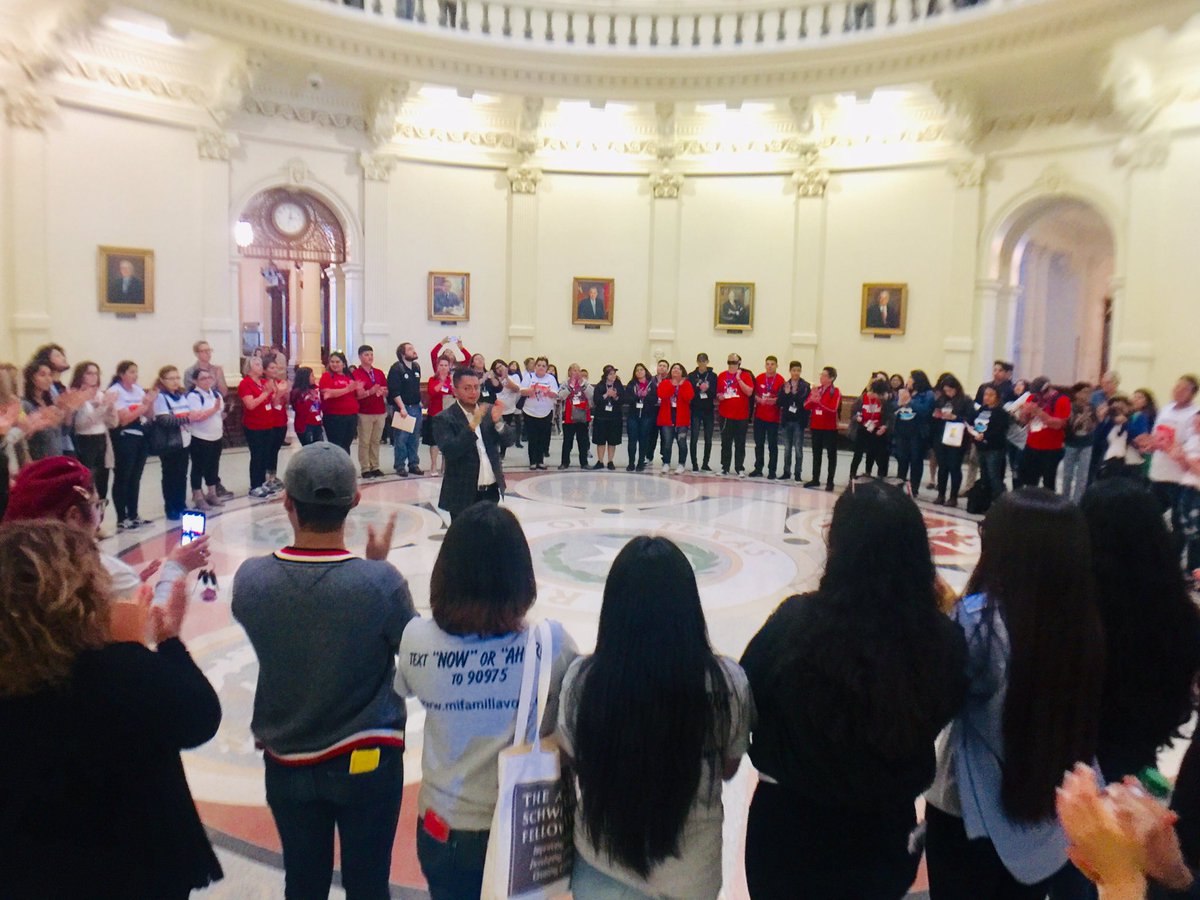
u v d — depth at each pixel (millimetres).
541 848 2359
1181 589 2721
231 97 14125
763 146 17094
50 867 1948
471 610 2480
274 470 11719
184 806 2207
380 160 16375
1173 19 11156
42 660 1919
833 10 15008
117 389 9680
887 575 2332
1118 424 10070
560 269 17750
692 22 15812
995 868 2590
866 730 2258
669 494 12453
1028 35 12781
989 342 15578
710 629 7016
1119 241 13625
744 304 17391
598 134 17469
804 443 17766
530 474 13836
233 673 5879
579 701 2309
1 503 4246
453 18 15258
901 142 16062
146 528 9578
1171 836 1557
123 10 12234
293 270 20344
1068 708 2352
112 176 13242
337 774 2693
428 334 17234
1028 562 2391
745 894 3766
